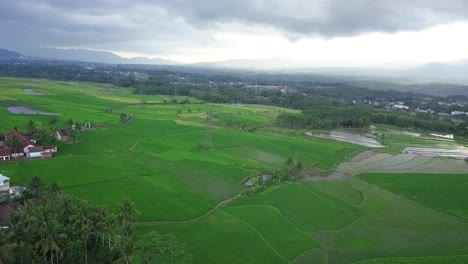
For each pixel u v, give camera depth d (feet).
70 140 508.94
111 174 377.71
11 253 185.98
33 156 420.77
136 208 302.66
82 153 453.58
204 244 258.37
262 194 364.17
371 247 272.51
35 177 288.92
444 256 261.85
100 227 213.66
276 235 281.33
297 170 442.09
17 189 311.88
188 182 378.53
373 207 353.31
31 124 494.18
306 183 412.16
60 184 291.17
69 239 201.98
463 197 388.16
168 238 223.92
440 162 551.59
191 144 541.75
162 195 336.08
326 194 379.14
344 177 449.89
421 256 261.24
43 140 452.35
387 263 249.14
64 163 404.57
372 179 442.91
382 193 395.75
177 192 347.36
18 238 194.08
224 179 397.39
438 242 284.82
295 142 613.11
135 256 202.39
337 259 252.83
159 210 304.50
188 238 264.52
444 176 463.42
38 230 195.31
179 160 451.53
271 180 401.90
